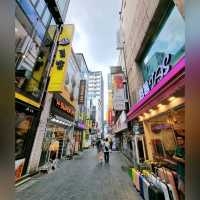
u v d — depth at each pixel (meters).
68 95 17.19
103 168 9.73
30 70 8.63
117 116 21.69
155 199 3.68
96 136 53.59
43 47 10.12
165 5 6.04
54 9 10.96
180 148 4.65
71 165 10.95
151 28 7.34
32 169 8.12
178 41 5.44
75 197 5.02
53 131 12.55
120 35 16.53
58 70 10.77
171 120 5.64
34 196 5.12
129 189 5.69
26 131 8.23
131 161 11.38
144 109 6.23
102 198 4.91
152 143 7.77
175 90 3.37
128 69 13.57
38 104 9.08
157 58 7.44
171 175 4.14
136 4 9.69
